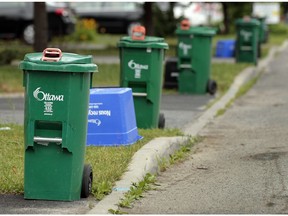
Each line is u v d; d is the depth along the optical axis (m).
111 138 15.12
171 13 48.34
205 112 21.84
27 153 11.20
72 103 10.95
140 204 11.53
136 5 53.41
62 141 11.01
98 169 12.83
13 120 19.19
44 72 10.87
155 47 16.98
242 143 17.16
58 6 44.12
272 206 11.38
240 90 27.45
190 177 13.59
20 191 11.75
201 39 25.20
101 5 57.84
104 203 11.21
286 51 50.38
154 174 13.64
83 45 45.59
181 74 25.55
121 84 17.23
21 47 39.81
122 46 17.03
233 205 11.48
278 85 29.89
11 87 25.38
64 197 11.27
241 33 36.53
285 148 16.25
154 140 15.71
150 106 17.28
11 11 44.59
